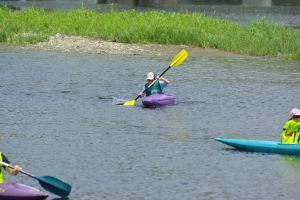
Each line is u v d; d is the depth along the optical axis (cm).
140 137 4500
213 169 3750
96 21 10306
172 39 9344
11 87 6269
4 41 9169
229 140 4128
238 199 3262
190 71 7500
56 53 8531
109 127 4791
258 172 3691
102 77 6975
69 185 3186
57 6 14938
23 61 7831
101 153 4072
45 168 3747
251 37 9500
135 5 15675
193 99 5903
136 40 9375
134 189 3400
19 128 4697
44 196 3088
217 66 7906
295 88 6525
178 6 15525
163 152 4109
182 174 3656
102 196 3294
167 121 5016
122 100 5691
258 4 16338
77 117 5109
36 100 5725
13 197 3069
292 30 10269
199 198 3272
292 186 3456
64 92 6128
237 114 5291
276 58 8706
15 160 3894
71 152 4088
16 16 10506
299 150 4025
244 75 7281
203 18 10769
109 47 9000
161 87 5794
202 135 4578
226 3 16450
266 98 5975
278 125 4906
